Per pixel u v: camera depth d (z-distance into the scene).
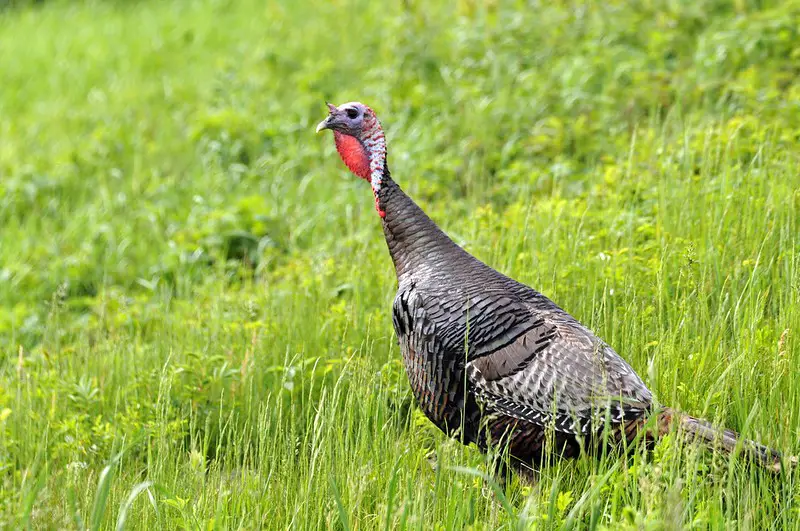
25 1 52.16
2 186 28.88
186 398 15.15
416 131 25.73
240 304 18.23
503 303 11.92
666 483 10.30
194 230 24.77
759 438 11.08
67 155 30.28
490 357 11.80
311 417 13.99
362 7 36.53
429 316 12.21
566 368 11.48
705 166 17.97
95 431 14.63
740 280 14.66
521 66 27.64
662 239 15.41
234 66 33.28
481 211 19.05
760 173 17.61
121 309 20.59
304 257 21.58
